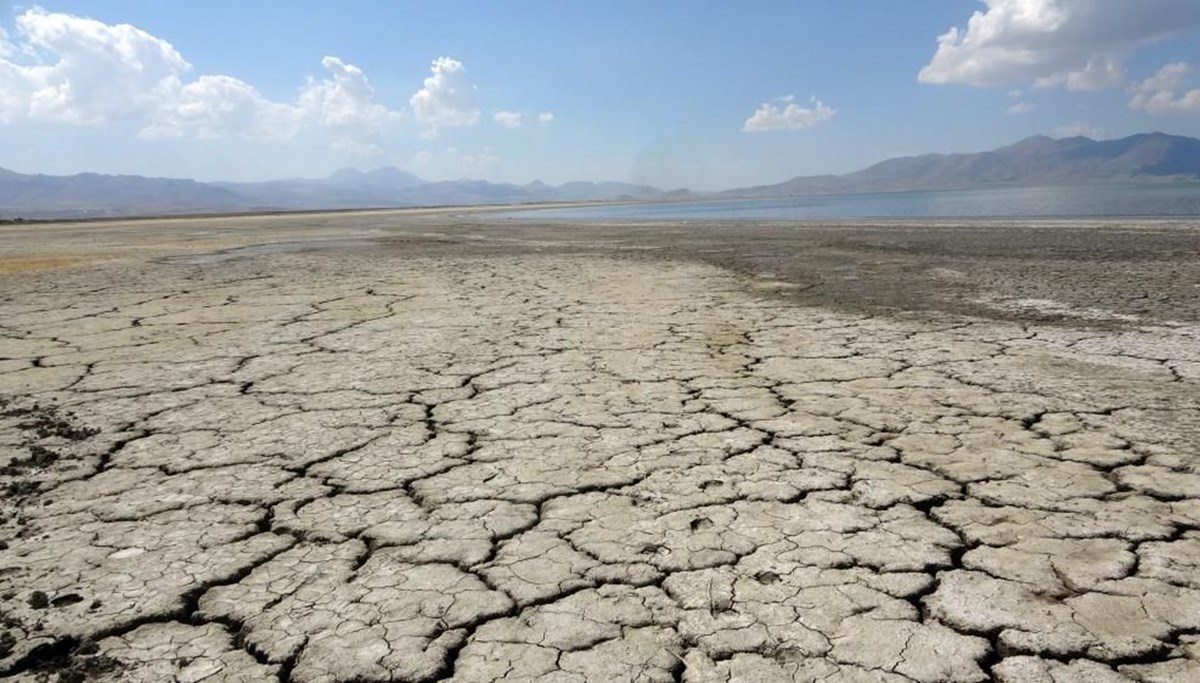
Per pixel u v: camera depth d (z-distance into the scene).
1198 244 13.09
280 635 2.05
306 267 13.30
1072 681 1.81
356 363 5.41
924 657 1.91
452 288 9.70
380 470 3.30
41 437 3.81
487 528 2.70
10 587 2.33
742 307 7.74
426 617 2.13
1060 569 2.35
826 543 2.54
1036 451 3.40
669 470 3.24
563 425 3.90
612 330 6.54
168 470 3.33
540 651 1.96
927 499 2.90
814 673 1.85
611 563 2.43
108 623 2.12
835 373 4.91
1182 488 2.95
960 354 5.39
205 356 5.70
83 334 6.66
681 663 1.90
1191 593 2.19
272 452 3.55
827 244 16.12
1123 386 4.45
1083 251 12.60
